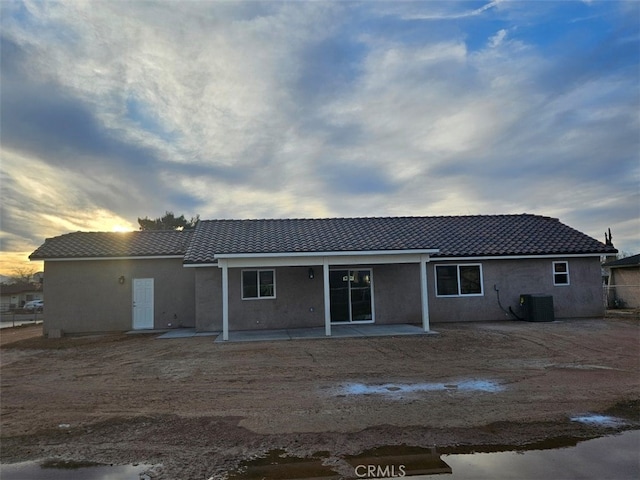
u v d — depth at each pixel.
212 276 18.44
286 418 7.21
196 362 11.96
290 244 17.27
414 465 5.38
